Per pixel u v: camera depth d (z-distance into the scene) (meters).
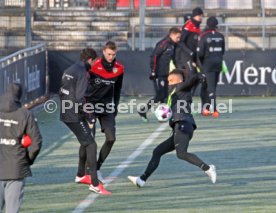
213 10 81.75
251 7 82.44
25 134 27.03
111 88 36.88
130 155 43.97
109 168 40.69
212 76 58.56
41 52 67.44
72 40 79.25
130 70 69.00
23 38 76.38
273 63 68.88
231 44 77.44
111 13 82.06
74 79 35.50
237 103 65.31
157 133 51.34
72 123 35.66
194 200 33.47
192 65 57.16
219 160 42.41
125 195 34.72
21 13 77.81
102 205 32.78
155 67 56.12
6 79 52.94
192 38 58.16
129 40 78.75
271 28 78.69
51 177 38.69
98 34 79.50
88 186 36.72
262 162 41.78
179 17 80.94
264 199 33.56
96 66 36.34
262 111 60.72
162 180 37.78
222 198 33.81
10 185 27.14
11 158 26.95
